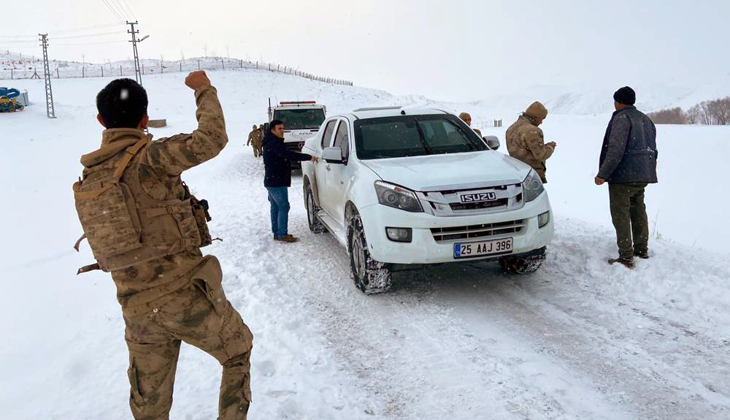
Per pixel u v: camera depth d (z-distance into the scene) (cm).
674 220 1405
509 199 476
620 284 508
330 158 588
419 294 519
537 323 440
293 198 1204
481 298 501
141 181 224
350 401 335
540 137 601
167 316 230
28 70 12219
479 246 468
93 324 474
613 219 534
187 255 236
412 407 327
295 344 418
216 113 234
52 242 905
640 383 341
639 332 414
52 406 337
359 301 510
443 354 393
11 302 557
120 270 227
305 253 693
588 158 2419
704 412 308
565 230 666
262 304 504
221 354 250
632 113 518
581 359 376
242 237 789
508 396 333
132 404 246
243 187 1440
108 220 221
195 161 227
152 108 7706
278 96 9638
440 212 463
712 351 378
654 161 523
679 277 491
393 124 619
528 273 552
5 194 1617
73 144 3844
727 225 1327
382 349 408
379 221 477
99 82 9638
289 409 323
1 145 3644
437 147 591
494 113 9844
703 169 1969
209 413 318
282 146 736
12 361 405
